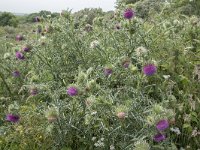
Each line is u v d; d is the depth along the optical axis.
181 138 0.78
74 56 1.15
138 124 0.73
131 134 0.72
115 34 1.11
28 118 0.89
